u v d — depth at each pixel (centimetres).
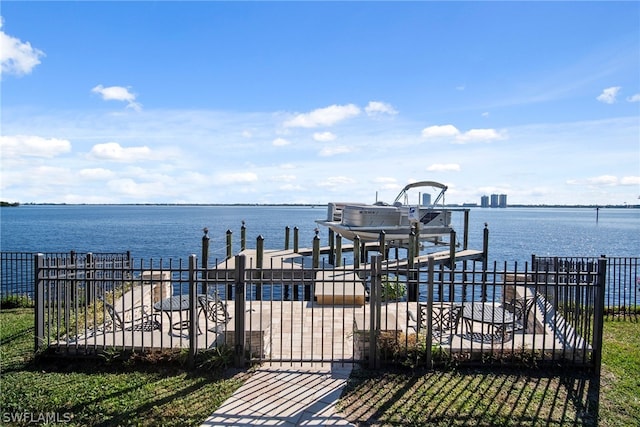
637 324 885
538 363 609
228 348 617
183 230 5369
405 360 610
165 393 529
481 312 671
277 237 4241
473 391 539
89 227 6012
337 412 487
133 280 632
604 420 472
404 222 1930
